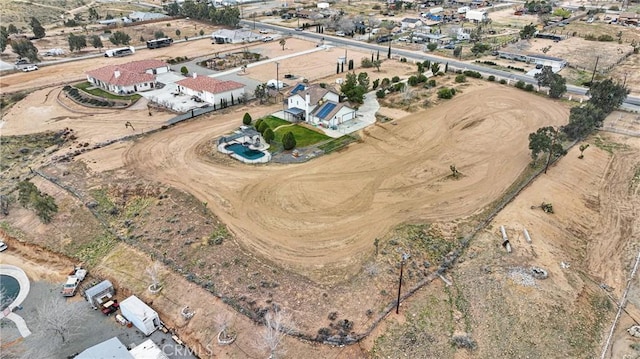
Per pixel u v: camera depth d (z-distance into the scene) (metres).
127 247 46.84
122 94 87.81
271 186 56.25
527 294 39.16
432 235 47.44
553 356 34.25
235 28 148.00
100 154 64.69
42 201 50.44
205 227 48.69
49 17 162.62
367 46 125.31
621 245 47.25
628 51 114.62
